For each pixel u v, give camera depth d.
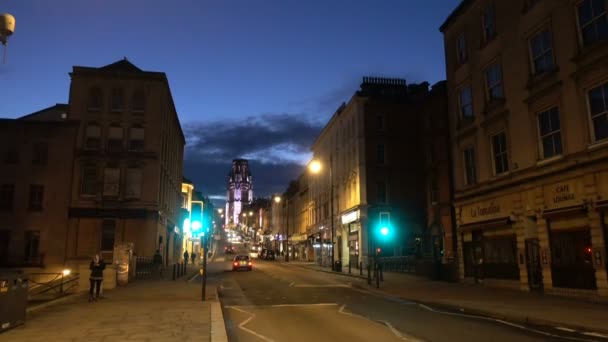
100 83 41.59
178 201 58.28
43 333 10.62
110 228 39.44
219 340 9.73
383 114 44.16
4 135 39.00
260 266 52.78
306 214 72.69
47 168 38.97
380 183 42.75
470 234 26.17
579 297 17.83
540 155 20.33
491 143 24.28
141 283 26.92
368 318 14.18
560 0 19.28
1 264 37.00
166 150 46.12
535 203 20.50
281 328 12.48
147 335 10.35
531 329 12.06
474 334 11.33
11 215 37.91
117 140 40.94
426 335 11.23
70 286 27.25
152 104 41.88
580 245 18.03
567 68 18.81
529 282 20.97
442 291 22.03
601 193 16.94
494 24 24.09
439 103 37.72
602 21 17.23
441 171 36.78
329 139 56.72
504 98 23.00
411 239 41.91
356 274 34.34
